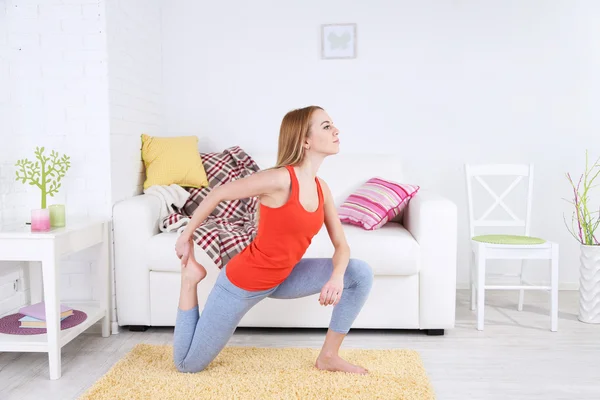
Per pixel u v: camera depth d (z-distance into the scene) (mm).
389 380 2121
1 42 2852
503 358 2459
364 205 3053
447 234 2760
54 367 2238
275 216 1970
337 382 2098
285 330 2869
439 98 3756
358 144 3809
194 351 2145
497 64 3719
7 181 2818
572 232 3756
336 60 3779
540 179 3752
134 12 3270
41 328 2412
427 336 2783
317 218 2041
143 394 1999
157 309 2822
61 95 2857
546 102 3717
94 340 2730
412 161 3795
